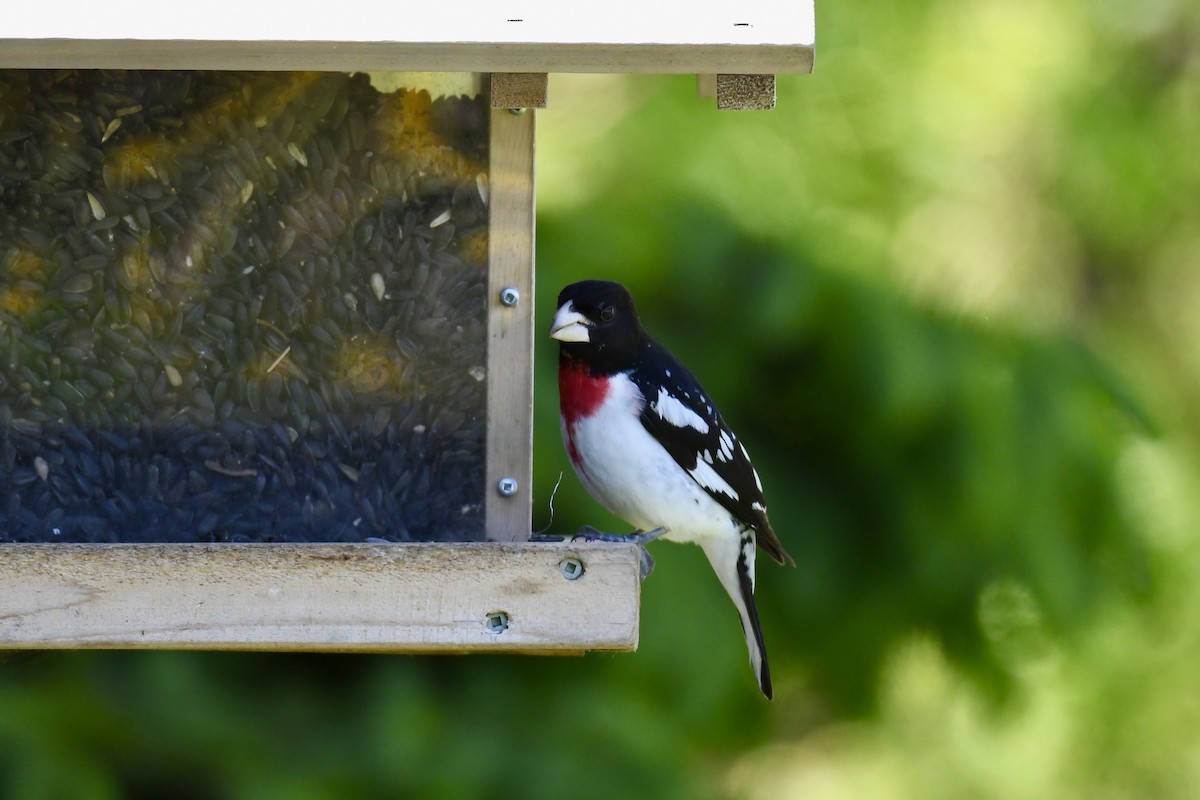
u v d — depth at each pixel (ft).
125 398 24.43
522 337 24.43
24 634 21.35
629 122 41.98
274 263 24.49
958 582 42.78
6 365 24.35
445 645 21.63
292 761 35.35
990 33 51.39
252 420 24.48
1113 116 54.65
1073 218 54.75
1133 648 46.73
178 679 35.40
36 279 24.40
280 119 24.43
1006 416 40.93
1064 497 41.60
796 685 45.62
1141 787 49.19
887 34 46.83
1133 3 56.29
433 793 35.29
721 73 21.53
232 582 21.52
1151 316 57.36
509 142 24.35
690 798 37.01
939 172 45.70
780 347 40.50
